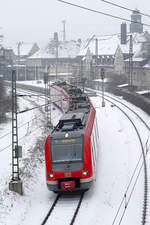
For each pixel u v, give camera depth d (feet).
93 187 62.59
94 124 73.92
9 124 134.51
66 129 61.82
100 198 57.26
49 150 57.93
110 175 68.69
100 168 73.46
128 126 116.26
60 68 364.99
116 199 56.75
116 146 91.25
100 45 324.60
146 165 72.59
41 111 167.63
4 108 164.04
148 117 134.31
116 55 284.41
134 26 385.09
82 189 57.00
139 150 85.05
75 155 57.52
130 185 62.39
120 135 103.91
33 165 74.18
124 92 199.62
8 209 52.44
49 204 56.03
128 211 51.67
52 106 171.01
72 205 54.75
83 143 58.03
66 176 56.24
